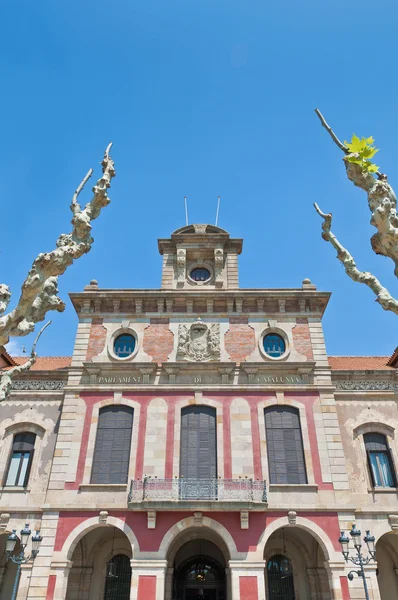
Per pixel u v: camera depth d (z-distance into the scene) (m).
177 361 24.28
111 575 22.73
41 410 23.97
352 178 8.98
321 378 24.16
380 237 8.37
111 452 22.41
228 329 25.42
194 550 24.33
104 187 10.27
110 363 24.23
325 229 9.93
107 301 26.33
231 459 21.95
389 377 24.72
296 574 22.70
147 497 20.72
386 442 23.39
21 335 8.68
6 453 22.95
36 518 21.23
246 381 24.02
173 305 26.17
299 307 26.16
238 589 19.22
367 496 21.84
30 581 19.53
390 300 8.38
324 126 9.51
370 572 19.75
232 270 27.84
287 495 21.16
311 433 22.75
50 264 8.97
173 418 23.03
